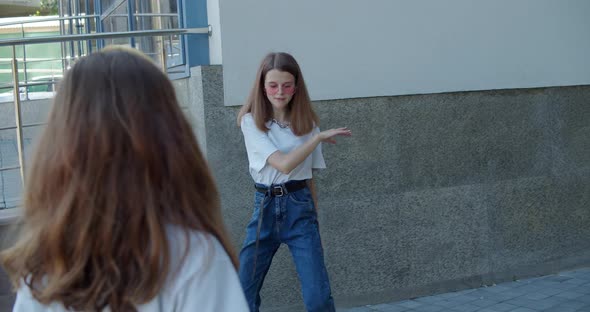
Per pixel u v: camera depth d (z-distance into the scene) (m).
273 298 4.36
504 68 5.04
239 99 4.14
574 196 5.42
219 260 1.18
